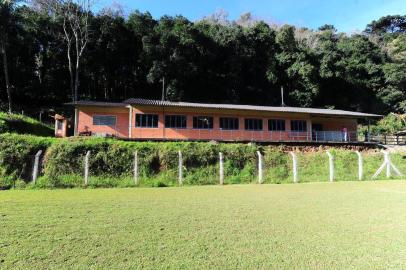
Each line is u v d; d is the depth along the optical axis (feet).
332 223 22.44
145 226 21.39
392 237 18.94
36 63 118.21
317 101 139.64
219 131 81.41
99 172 51.34
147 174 53.31
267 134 84.53
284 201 32.48
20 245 17.21
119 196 36.14
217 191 41.63
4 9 100.32
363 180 57.21
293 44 139.23
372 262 14.88
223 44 133.28
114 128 77.56
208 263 14.78
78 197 35.06
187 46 120.37
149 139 69.82
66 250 16.44
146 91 128.47
